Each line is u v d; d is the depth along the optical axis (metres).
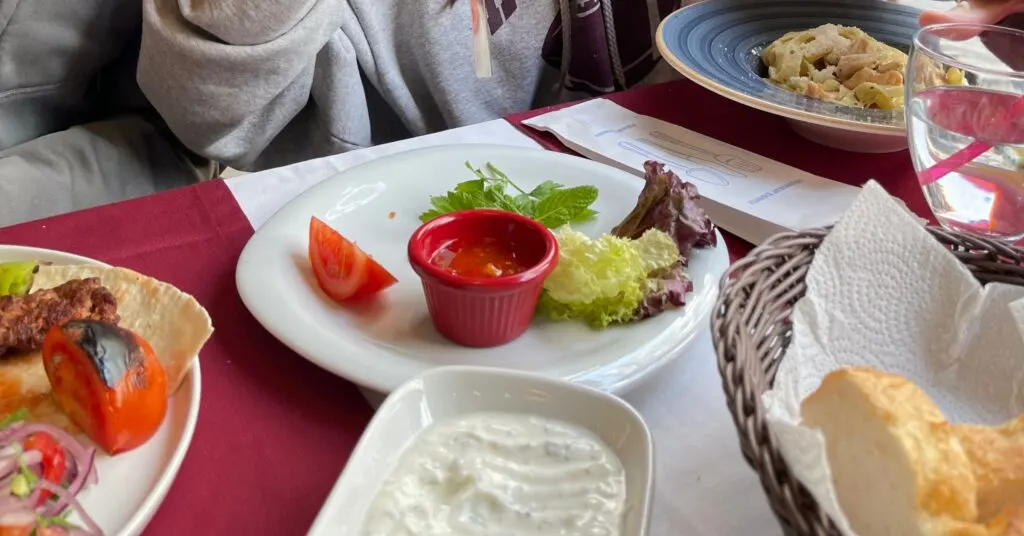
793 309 0.55
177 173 1.38
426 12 1.43
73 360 0.51
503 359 0.64
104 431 0.51
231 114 1.24
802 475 0.38
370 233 0.81
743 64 1.13
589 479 0.51
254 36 1.16
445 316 0.65
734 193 0.88
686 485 0.55
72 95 1.29
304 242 0.77
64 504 0.47
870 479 0.42
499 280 0.61
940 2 1.59
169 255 0.78
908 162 1.01
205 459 0.56
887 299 0.57
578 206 0.82
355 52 1.38
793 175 0.94
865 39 1.11
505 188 0.87
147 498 0.48
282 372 0.64
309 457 0.57
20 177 1.12
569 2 1.51
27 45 1.17
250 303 0.66
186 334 0.59
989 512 0.41
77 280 0.62
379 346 0.65
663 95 1.18
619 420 0.53
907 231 0.58
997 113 0.75
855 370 0.44
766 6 1.25
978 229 0.78
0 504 0.45
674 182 0.75
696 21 1.20
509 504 0.49
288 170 0.93
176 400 0.57
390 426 0.52
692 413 0.62
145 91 1.26
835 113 0.96
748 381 0.43
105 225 0.81
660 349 0.63
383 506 0.48
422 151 0.94
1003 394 0.56
